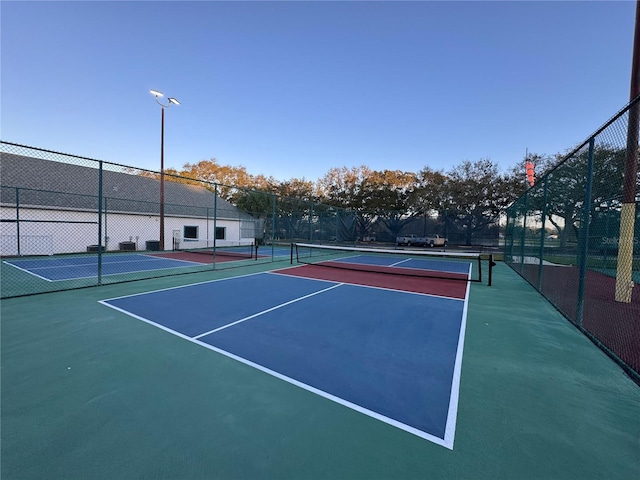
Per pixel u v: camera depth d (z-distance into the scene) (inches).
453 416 85.4
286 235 938.1
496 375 111.9
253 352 129.6
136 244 663.1
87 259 477.1
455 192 1046.4
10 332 146.9
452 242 789.2
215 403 89.6
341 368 116.0
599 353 133.5
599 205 205.8
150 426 78.1
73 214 571.8
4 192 500.4
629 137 200.2
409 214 872.9
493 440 75.1
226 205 1007.6
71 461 65.5
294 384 102.6
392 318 186.1
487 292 273.3
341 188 1352.1
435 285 307.9
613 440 76.0
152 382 101.6
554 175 267.3
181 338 143.6
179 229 751.7
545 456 69.7
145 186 799.7
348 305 215.8
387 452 70.1
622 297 222.2
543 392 99.8
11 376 103.7
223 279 311.3
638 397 97.5
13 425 77.4
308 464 65.7
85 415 82.3
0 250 492.1
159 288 259.0
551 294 247.6
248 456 67.8
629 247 219.8
